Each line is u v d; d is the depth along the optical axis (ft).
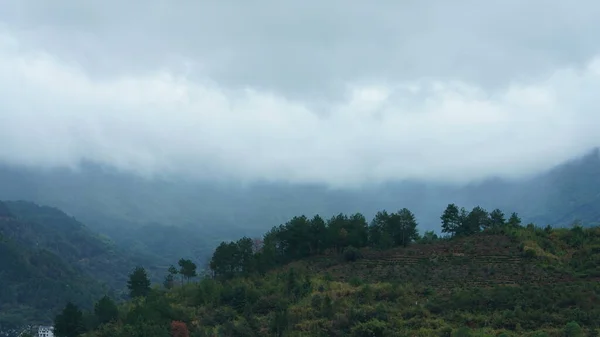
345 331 236.22
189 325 267.59
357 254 338.13
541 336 200.64
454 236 358.64
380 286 273.33
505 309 233.35
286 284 297.33
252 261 350.43
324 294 273.13
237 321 266.36
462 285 269.64
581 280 260.62
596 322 212.64
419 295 263.49
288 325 250.78
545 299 232.53
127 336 244.42
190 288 329.72
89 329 286.46
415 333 222.69
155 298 307.17
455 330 218.59
